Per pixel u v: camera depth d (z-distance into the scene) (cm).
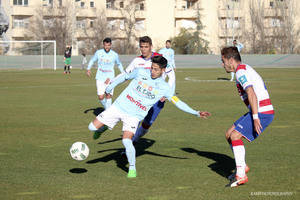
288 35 14375
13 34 15200
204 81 5900
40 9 15138
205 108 3112
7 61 9975
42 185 1302
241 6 16388
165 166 1523
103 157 1672
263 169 1475
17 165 1541
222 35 16988
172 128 2314
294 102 3431
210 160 1611
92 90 4712
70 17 15388
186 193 1222
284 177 1379
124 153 1650
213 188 1269
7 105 3362
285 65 9656
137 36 16788
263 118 1277
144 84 1384
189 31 17475
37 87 5097
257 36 15288
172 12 17075
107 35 15725
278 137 2038
